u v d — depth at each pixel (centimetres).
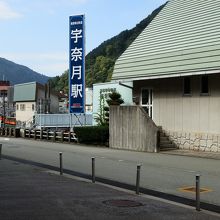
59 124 4925
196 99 2567
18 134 4575
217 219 955
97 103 3884
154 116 2858
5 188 1339
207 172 1714
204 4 2728
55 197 1188
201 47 2422
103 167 1888
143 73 2753
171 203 1130
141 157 2298
